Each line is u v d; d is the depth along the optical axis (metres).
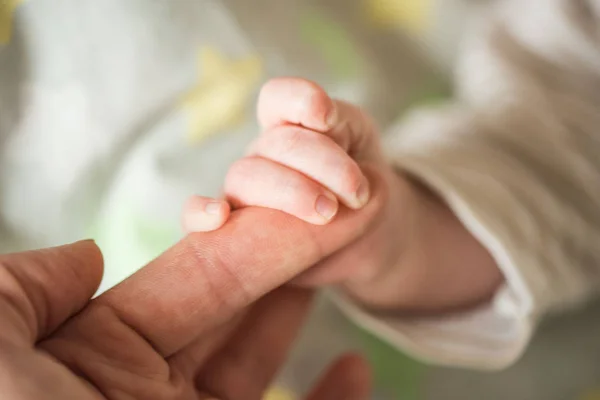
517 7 0.32
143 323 0.21
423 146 0.28
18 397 0.18
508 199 0.26
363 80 0.31
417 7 0.34
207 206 0.22
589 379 0.28
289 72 0.29
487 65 0.31
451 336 0.26
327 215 0.21
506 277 0.26
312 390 0.26
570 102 0.29
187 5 0.28
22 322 0.19
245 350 0.23
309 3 0.31
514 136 0.28
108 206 0.27
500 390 0.28
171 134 0.28
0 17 0.26
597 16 0.30
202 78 0.28
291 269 0.22
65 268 0.20
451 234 0.26
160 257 0.21
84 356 0.20
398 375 0.28
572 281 0.27
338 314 0.29
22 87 0.26
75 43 0.26
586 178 0.28
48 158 0.27
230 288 0.21
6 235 0.27
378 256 0.24
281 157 0.22
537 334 0.29
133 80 0.27
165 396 0.20
